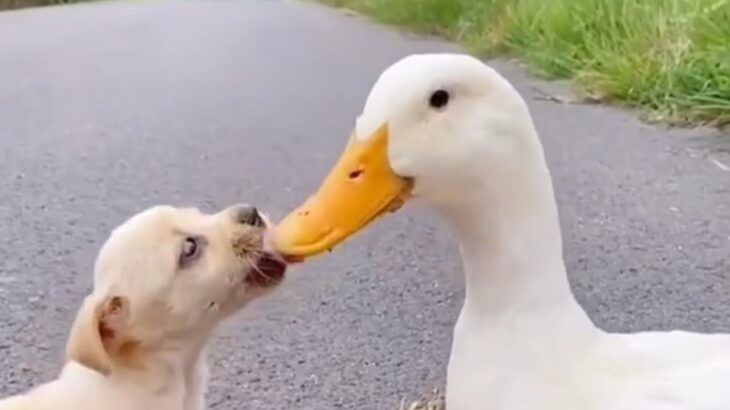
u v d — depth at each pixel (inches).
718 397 22.3
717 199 49.6
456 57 23.4
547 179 23.6
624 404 22.6
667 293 40.8
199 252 27.4
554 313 23.5
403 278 42.8
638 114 62.0
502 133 23.1
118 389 27.6
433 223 47.5
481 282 23.7
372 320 39.6
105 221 52.0
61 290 43.9
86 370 27.9
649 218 47.7
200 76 85.7
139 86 83.3
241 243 27.6
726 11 64.9
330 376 36.1
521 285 23.5
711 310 39.5
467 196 23.3
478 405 23.7
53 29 117.6
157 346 27.7
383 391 35.1
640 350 23.6
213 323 28.1
